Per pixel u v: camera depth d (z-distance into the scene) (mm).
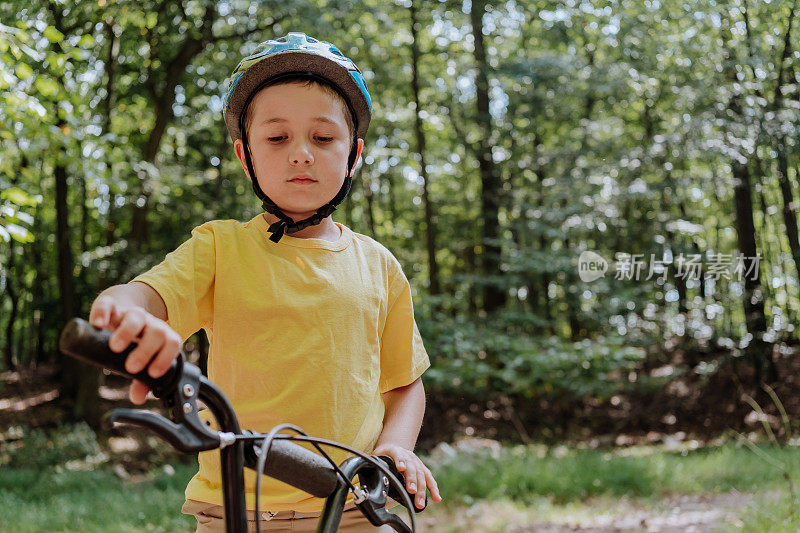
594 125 12227
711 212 11391
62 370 13234
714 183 9289
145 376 775
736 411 9383
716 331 10266
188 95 14023
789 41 7316
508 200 13828
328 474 976
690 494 6320
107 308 776
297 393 1280
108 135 8336
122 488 8062
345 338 1341
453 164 17812
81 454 10094
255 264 1330
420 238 19625
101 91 12586
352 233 1521
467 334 11469
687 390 10508
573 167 12102
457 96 16297
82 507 6723
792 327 8797
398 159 17875
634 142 12164
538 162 12562
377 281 1459
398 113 16766
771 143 7965
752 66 7766
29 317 17703
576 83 12234
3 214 4453
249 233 1371
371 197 18953
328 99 1337
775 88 8023
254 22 12188
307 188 1330
